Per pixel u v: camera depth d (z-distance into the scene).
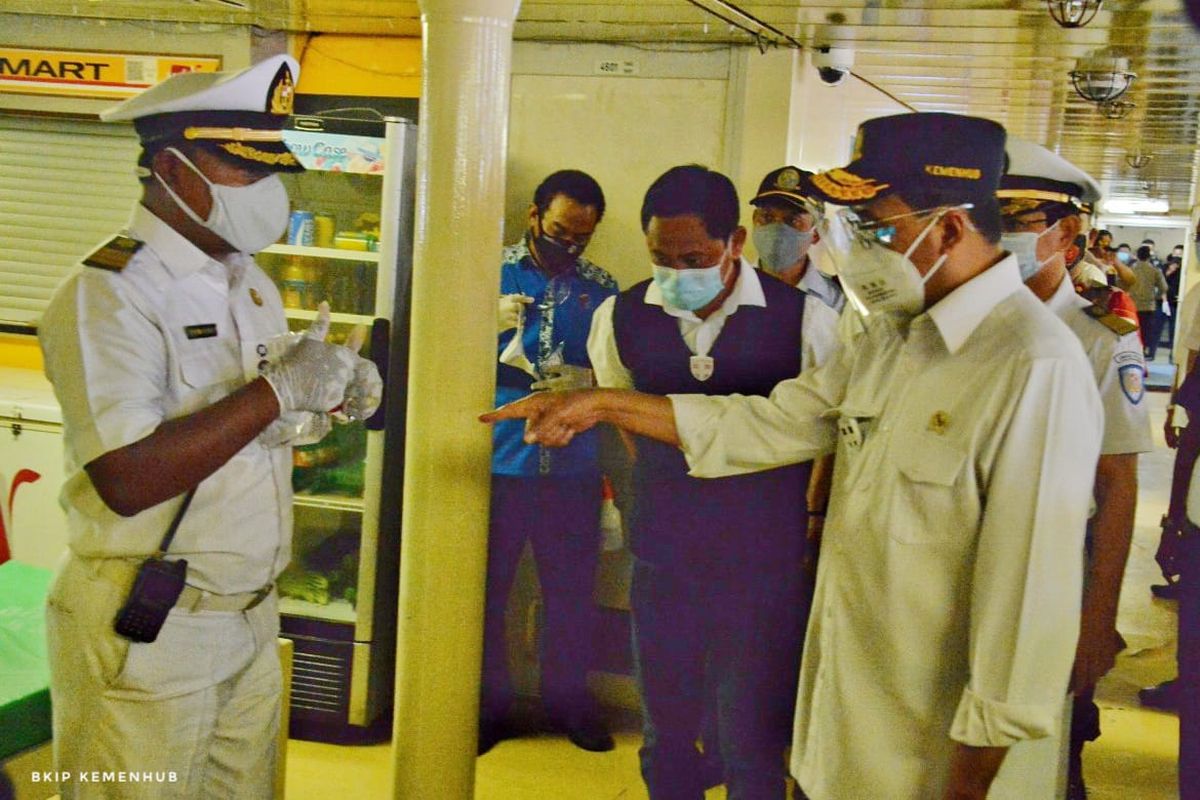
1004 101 5.16
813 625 2.03
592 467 3.36
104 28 4.33
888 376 1.93
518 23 3.76
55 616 2.01
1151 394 11.95
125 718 1.95
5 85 4.42
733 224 2.55
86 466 1.82
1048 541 1.70
